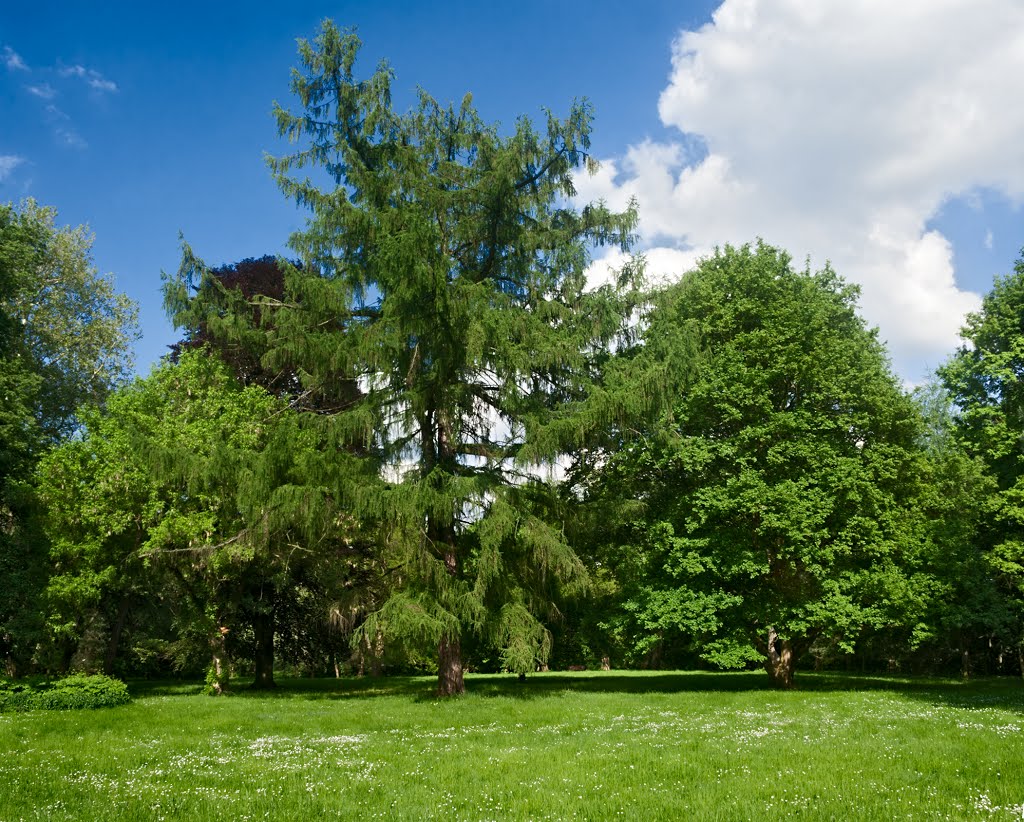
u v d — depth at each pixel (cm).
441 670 2242
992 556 2556
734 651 2328
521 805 782
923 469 2670
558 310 2109
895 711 1630
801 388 2477
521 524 2002
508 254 2261
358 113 2222
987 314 2742
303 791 865
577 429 1938
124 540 2473
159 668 4091
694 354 2041
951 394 2762
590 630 2736
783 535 2317
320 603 3036
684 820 705
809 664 4809
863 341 2764
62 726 1520
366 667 4412
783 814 714
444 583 1939
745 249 2823
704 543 2278
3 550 2295
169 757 1136
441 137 2322
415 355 2061
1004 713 1537
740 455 2369
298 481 2042
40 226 3169
